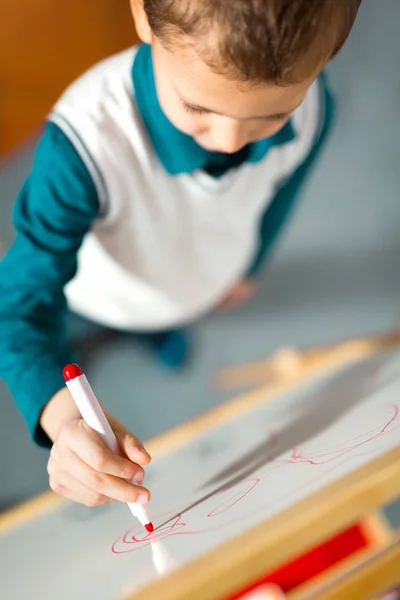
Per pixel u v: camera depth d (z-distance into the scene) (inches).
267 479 18.2
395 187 56.2
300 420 23.7
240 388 47.4
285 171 33.4
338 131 58.7
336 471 17.0
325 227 54.2
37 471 43.5
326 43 16.5
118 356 48.1
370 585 21.0
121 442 18.5
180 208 30.2
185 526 17.4
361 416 20.6
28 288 24.5
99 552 18.6
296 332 50.1
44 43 56.4
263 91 16.6
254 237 38.8
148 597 15.4
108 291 37.6
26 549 21.6
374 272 52.4
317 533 16.3
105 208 28.2
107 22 56.9
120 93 25.4
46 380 21.8
